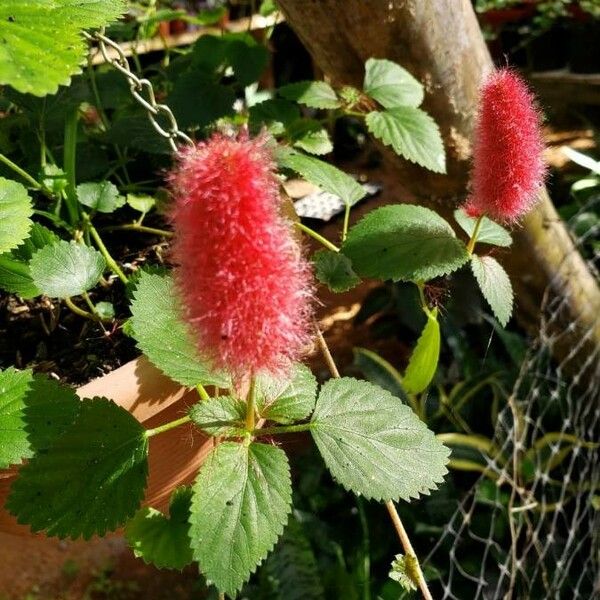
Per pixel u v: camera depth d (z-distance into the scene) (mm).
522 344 797
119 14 324
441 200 482
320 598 634
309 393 326
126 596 768
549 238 526
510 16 1287
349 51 437
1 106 486
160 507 386
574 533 664
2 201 346
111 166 486
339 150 1312
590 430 682
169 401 348
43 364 400
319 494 756
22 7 289
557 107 1263
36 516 309
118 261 451
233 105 483
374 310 998
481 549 698
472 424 781
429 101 450
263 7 585
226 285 271
